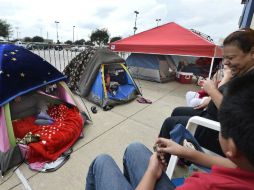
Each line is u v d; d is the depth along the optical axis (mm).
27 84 2242
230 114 476
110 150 2293
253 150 435
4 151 1830
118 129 2812
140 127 2924
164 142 1020
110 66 4070
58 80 2633
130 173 1065
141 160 1048
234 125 465
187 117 1837
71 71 4359
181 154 979
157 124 3066
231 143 484
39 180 1777
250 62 1367
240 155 475
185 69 6473
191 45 4660
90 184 1114
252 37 1334
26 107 2518
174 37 5434
